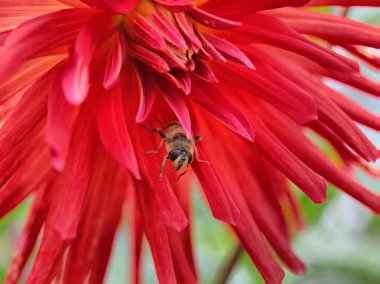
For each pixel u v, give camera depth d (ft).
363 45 0.48
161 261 0.45
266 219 0.51
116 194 0.50
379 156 0.49
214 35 0.46
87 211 0.49
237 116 0.46
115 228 0.50
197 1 0.46
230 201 0.45
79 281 0.50
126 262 0.70
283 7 0.45
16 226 0.71
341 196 0.72
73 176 0.43
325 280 0.71
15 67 0.39
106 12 0.44
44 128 0.46
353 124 0.47
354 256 0.70
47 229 0.47
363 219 0.74
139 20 0.45
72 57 0.40
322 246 0.70
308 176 0.46
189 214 0.53
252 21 0.46
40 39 0.40
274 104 0.46
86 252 0.50
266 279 0.48
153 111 0.47
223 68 0.47
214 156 0.50
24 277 0.63
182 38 0.43
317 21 0.48
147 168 0.45
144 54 0.45
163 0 0.44
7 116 0.46
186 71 0.44
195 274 0.53
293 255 0.53
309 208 0.67
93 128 0.45
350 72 0.45
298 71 0.50
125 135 0.43
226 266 0.59
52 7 0.44
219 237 0.70
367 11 0.67
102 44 0.45
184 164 0.44
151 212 0.46
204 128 0.50
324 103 0.48
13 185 0.48
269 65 0.48
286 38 0.46
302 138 0.49
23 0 0.43
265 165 0.51
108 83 0.42
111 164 0.49
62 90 0.40
